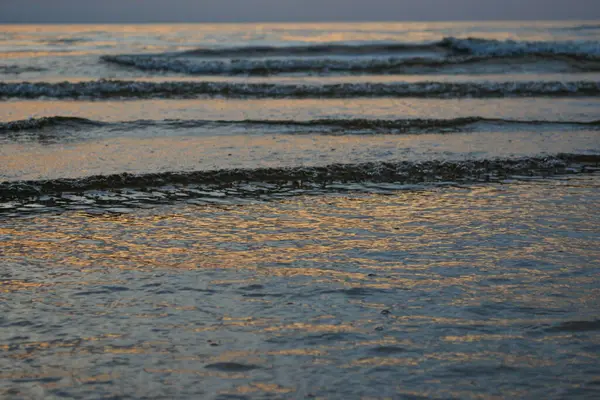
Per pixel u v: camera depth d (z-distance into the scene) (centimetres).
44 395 1119
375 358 1261
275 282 1664
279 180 2773
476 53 8744
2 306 1495
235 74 7131
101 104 4953
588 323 1424
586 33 16688
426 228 2159
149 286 1631
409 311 1484
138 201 2462
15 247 1933
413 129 3881
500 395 1135
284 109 4738
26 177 2697
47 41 12331
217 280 1677
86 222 2203
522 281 1681
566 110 4784
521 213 2345
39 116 4362
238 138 3559
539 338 1349
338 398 1122
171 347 1298
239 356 1263
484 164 3025
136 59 7581
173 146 3331
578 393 1144
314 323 1416
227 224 2197
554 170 3016
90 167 2884
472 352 1288
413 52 9650
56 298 1548
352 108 4819
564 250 1934
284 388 1149
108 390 1138
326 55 9394
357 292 1600
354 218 2280
